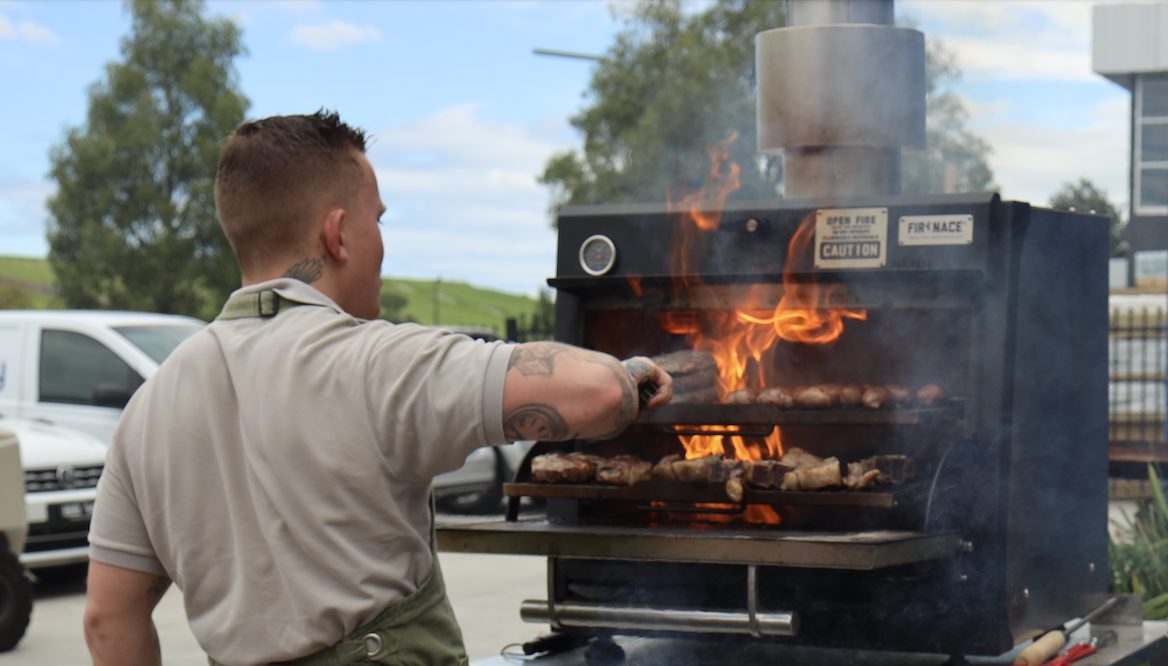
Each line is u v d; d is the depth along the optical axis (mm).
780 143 3293
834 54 3221
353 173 2051
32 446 8070
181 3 29328
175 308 29031
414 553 1946
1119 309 11055
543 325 17281
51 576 8961
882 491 2613
